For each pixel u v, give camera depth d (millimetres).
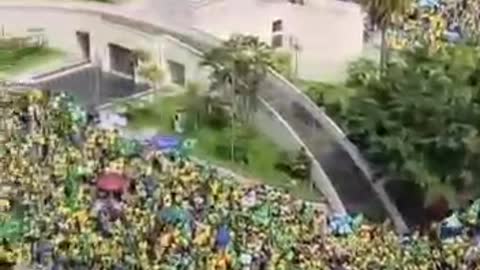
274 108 60094
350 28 63906
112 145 56500
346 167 57281
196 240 49469
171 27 64062
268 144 59344
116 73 64812
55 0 66062
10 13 66375
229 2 63844
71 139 56625
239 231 50312
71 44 66000
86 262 48844
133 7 65375
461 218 54062
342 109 59406
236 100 60625
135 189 52688
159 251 48969
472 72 58625
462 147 55500
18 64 64812
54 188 52281
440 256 51188
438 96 57188
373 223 54844
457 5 66562
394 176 56281
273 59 63094
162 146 58062
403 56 61875
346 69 62906
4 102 59500
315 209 54312
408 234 53688
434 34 64312
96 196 52188
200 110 60906
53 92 62188
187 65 62625
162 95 62562
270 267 48812
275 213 52312
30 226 50125
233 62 60969
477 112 56375
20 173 53125
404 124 57031
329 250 50406
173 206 51281
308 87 61938
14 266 49000
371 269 50062
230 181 55750
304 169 57594
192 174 54625
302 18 64375
